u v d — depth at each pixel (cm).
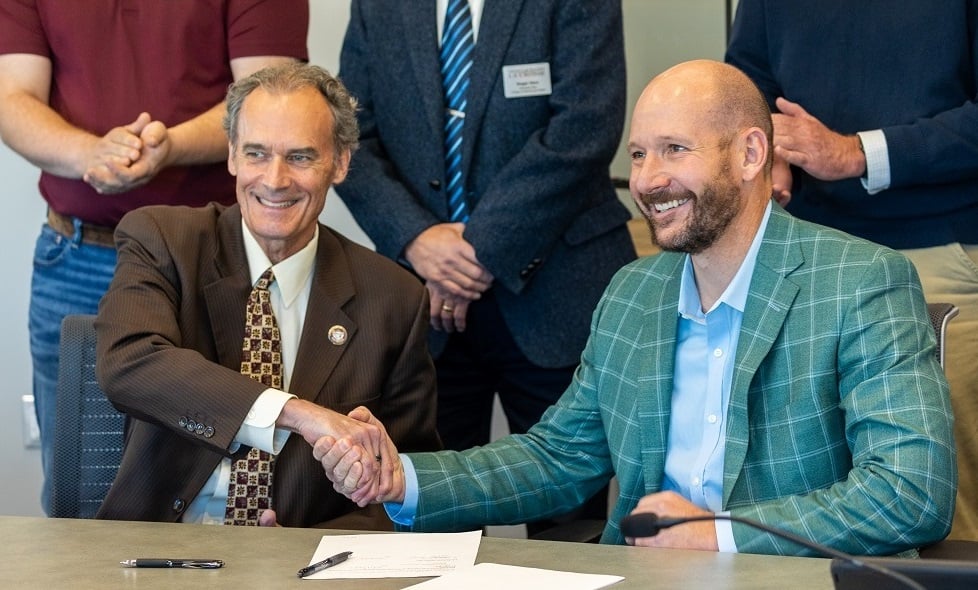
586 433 226
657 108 204
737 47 318
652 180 204
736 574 156
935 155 282
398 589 155
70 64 302
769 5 308
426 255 302
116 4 302
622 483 213
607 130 305
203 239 239
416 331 244
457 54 310
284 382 236
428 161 311
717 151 202
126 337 222
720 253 208
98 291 307
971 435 288
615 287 227
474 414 331
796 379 198
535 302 310
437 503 213
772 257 205
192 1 302
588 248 313
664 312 214
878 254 201
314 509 229
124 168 280
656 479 210
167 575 161
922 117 289
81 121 302
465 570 163
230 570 164
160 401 215
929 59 289
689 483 207
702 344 211
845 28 296
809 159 282
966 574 124
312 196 236
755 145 204
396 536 184
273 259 240
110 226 305
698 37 394
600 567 162
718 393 207
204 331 233
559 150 299
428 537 183
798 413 197
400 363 242
